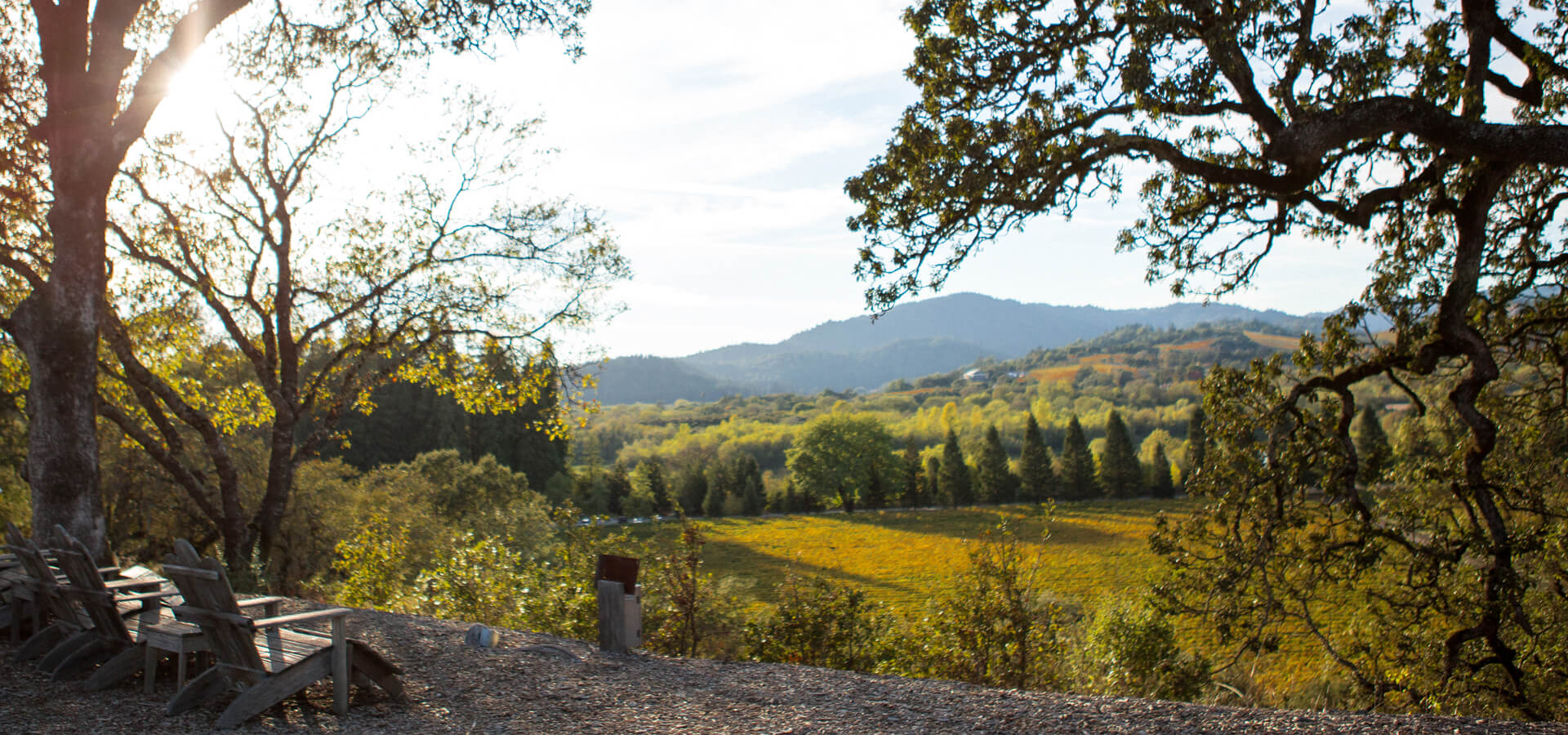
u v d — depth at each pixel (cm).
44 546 795
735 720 549
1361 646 1152
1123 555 4844
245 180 1416
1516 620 955
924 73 776
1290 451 1030
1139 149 748
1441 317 856
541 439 7019
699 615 1027
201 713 507
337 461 3266
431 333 1522
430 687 596
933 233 757
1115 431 9306
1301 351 1059
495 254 1547
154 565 1594
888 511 9619
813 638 978
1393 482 1173
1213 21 725
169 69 835
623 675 657
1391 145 891
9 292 1240
